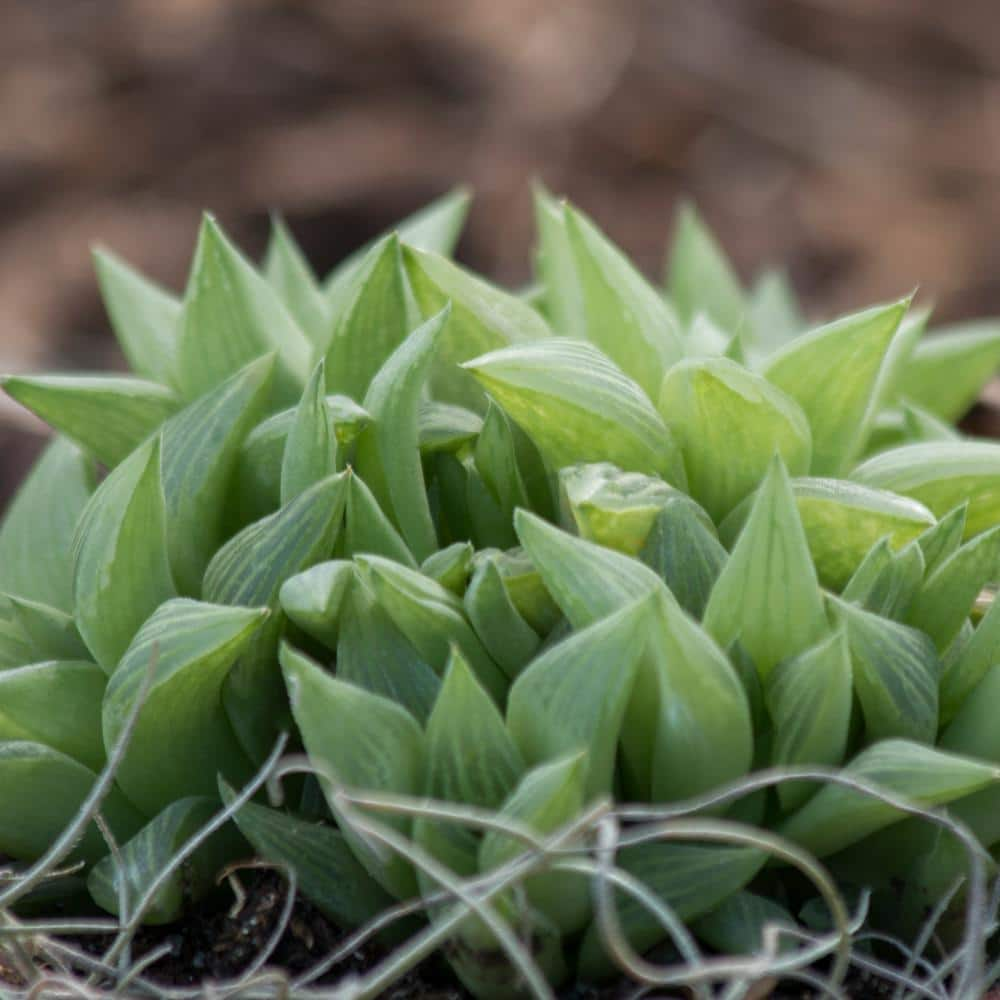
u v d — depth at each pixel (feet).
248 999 1.55
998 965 1.58
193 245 4.32
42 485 1.73
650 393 1.68
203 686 1.59
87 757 1.62
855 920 1.57
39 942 1.57
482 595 1.58
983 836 1.59
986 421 1.86
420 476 1.62
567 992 1.58
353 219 4.39
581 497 1.59
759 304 1.90
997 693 1.59
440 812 1.51
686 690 1.55
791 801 1.58
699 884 1.56
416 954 1.53
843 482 1.61
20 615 1.64
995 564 1.59
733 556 1.57
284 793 1.62
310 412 1.60
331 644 1.60
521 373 1.60
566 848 1.52
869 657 1.58
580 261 1.67
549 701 1.55
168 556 1.63
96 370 3.97
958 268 4.35
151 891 1.56
